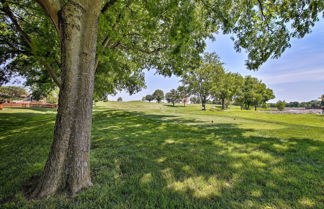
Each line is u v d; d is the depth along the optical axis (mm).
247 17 5219
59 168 2203
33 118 13188
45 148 4473
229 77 29016
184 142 4977
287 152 3871
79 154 2307
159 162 3309
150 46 8414
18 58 7863
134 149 4250
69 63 2275
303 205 1870
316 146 4387
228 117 14625
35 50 4727
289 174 2688
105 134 6191
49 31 5141
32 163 3309
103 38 5770
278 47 5223
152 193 2141
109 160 3420
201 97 31781
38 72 8719
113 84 12781
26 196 2098
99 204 1909
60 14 2254
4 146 4688
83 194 2113
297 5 4695
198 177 2623
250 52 5711
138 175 2713
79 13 2311
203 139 5375
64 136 2258
